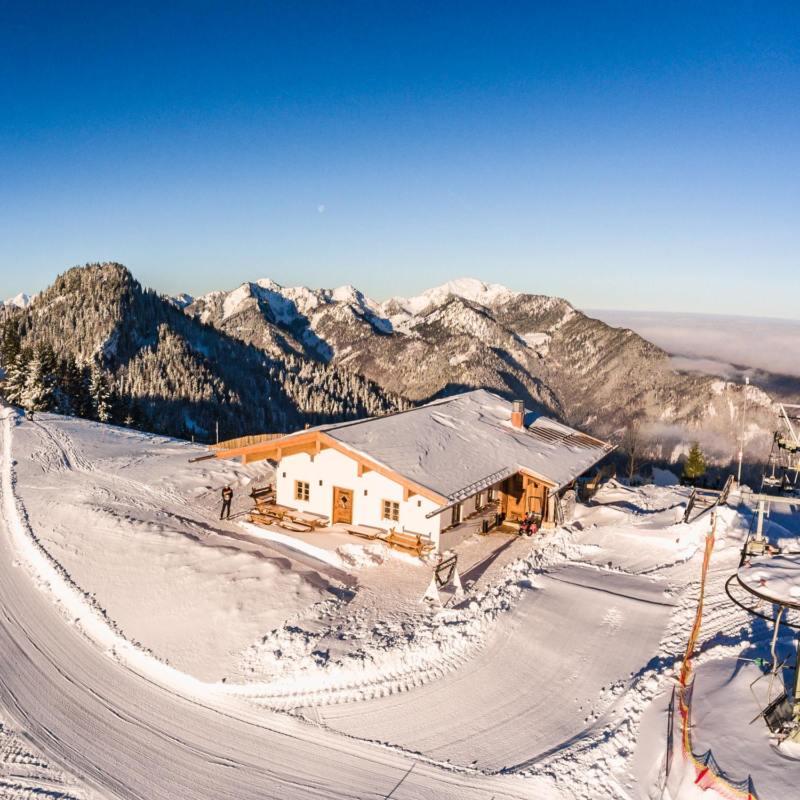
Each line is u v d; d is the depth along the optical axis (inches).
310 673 581.9
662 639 647.8
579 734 505.0
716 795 415.8
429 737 506.0
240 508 1135.0
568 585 778.8
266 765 478.6
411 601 734.5
